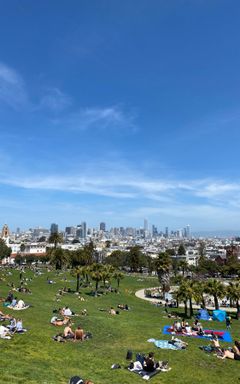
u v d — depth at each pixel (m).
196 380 31.52
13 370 25.86
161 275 122.44
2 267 165.88
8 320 43.59
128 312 74.38
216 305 89.25
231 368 35.91
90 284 125.38
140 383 28.94
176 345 41.28
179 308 93.62
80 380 24.64
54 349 34.81
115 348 39.28
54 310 57.81
